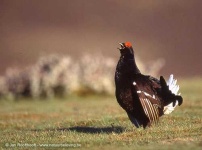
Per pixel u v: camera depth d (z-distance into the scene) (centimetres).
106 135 4734
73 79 9806
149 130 4719
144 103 4584
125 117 5791
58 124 5756
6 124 6078
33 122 6197
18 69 10538
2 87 9850
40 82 9750
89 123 5641
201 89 9575
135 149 4038
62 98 9600
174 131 4700
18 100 9625
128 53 4756
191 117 5594
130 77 4669
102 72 9950
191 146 3978
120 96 4691
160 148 3988
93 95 9719
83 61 10094
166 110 4797
